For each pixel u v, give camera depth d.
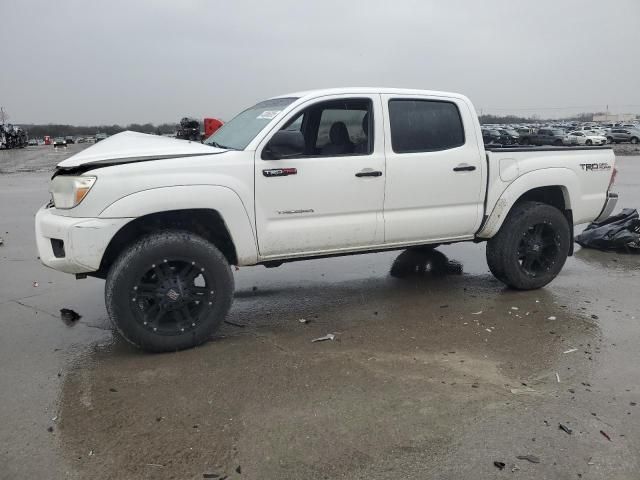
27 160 34.25
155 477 2.74
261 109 5.05
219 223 4.42
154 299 4.17
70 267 4.01
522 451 2.93
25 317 5.11
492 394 3.53
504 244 5.52
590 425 3.17
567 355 4.12
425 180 5.02
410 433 3.10
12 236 9.05
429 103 5.11
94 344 4.45
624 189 14.92
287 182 4.46
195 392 3.58
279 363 4.02
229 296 4.34
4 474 2.77
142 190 3.99
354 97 4.81
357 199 4.77
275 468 2.81
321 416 3.27
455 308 5.23
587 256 7.40
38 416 3.30
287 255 4.64
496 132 45.88
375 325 4.80
